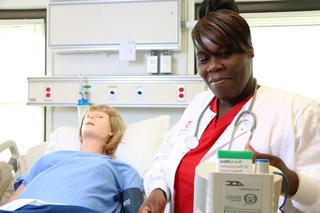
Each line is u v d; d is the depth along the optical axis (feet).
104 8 7.81
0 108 9.10
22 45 9.00
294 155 3.10
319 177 2.87
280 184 2.24
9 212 4.25
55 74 8.57
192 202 3.46
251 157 2.19
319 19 7.88
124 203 5.51
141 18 7.68
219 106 3.84
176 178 3.66
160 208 3.53
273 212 2.12
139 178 6.04
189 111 4.30
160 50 7.96
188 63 8.00
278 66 8.05
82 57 8.44
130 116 8.29
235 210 2.09
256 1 8.11
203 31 3.15
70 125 8.53
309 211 2.85
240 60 3.15
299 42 7.97
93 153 6.35
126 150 6.73
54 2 8.01
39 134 8.98
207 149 3.57
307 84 7.94
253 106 3.48
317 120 3.15
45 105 8.20
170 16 7.56
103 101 7.91
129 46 7.73
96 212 4.72
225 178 2.11
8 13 9.05
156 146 6.79
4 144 6.78
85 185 5.38
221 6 3.78
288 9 8.04
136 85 7.76
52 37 8.04
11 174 6.59
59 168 5.75
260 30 8.12
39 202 4.76
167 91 7.64
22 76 9.02
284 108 3.28
